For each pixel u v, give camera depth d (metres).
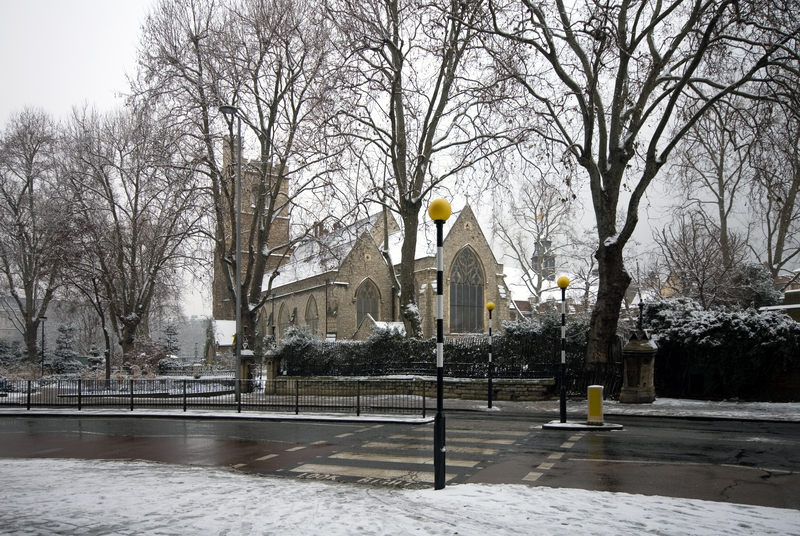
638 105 21.80
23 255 44.09
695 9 18.61
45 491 7.93
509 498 7.29
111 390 25.78
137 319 36.59
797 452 11.14
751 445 11.95
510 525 6.02
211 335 64.81
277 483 8.66
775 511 6.65
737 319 21.11
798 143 21.66
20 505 7.05
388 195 27.78
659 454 10.99
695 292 31.78
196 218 31.84
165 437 15.05
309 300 55.81
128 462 11.12
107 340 35.22
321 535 5.70
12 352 51.72
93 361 44.75
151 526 6.09
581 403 21.98
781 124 22.08
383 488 8.43
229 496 7.58
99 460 11.45
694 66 19.00
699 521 6.18
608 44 19.25
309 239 32.97
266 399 22.23
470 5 20.77
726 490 8.16
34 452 13.16
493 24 20.61
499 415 18.72
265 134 31.19
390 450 12.09
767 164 22.50
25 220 43.56
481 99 24.88
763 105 22.61
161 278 40.03
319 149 26.55
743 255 34.41
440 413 8.23
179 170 30.55
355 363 27.78
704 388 21.95
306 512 6.64
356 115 26.62
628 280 21.95
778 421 16.16
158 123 31.06
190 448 13.03
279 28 29.25
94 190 36.56
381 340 27.45
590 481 8.79
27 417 21.83
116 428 17.47
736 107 22.50
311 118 26.22
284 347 29.09
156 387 26.06
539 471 9.61
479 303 50.09
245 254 57.12
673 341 22.48
